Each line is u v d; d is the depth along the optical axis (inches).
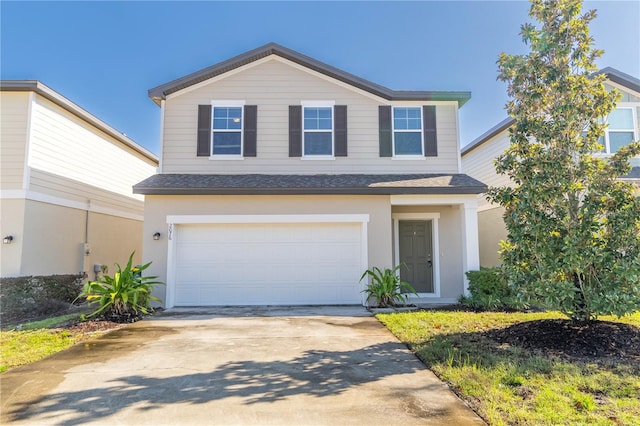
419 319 309.7
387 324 296.7
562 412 140.4
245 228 418.3
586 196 242.4
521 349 217.3
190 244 414.6
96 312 325.4
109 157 579.8
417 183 422.3
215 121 466.0
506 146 573.9
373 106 474.9
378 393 165.9
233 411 149.5
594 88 249.9
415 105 481.1
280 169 460.4
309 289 415.8
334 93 474.9
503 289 373.4
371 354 223.5
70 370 198.1
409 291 463.2
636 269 215.3
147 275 400.8
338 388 171.8
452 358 203.5
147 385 176.9
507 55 267.1
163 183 407.5
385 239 417.7
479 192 412.8
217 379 183.9
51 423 141.2
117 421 142.4
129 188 642.8
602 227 239.5
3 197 403.9
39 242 426.6
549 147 255.4
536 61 253.0
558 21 251.4
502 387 165.6
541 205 246.8
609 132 497.4
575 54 247.9
